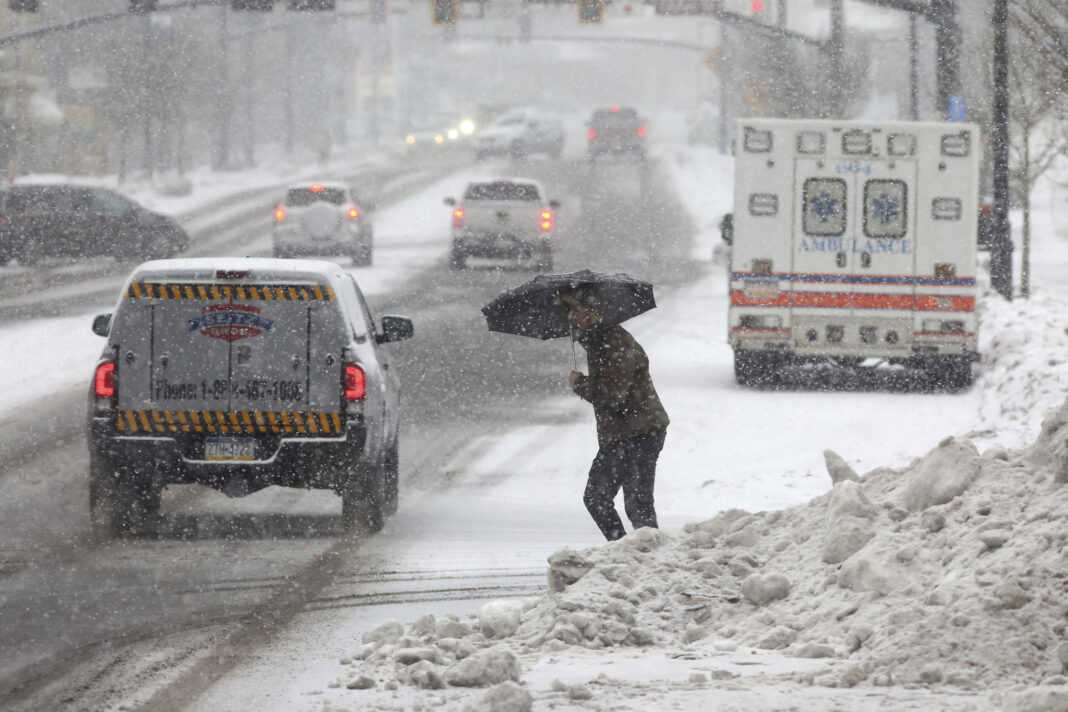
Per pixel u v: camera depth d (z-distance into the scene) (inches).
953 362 2741.1
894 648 800.3
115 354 1482.5
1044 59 3435.0
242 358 1481.3
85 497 1696.6
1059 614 788.0
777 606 962.7
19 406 2389.3
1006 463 982.4
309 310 1486.2
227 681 898.7
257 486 1485.0
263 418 1481.3
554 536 1533.0
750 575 986.1
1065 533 834.2
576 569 1040.2
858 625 868.0
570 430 2308.1
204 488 1796.3
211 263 1498.5
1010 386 2427.4
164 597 1184.8
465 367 3024.1
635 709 732.7
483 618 1007.6
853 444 2190.0
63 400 2452.0
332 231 5152.6
